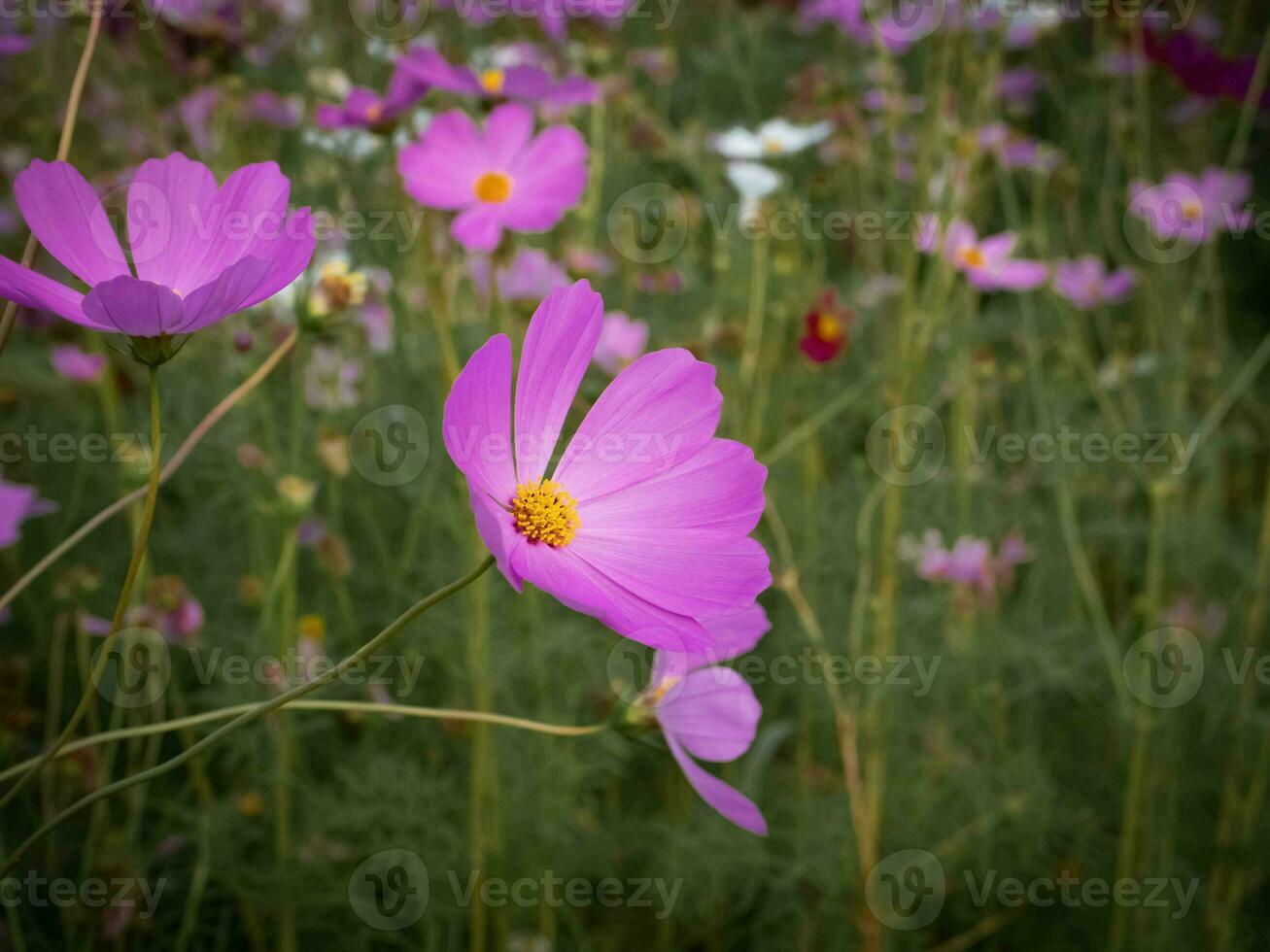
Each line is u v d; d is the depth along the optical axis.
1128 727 0.59
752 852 0.53
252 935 0.48
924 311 0.54
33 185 0.22
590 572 0.24
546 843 0.52
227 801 0.48
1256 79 0.65
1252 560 0.69
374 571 0.59
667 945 0.54
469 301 0.63
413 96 0.47
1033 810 0.55
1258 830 0.58
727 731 0.29
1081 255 0.77
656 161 0.75
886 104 0.65
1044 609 0.70
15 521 0.34
